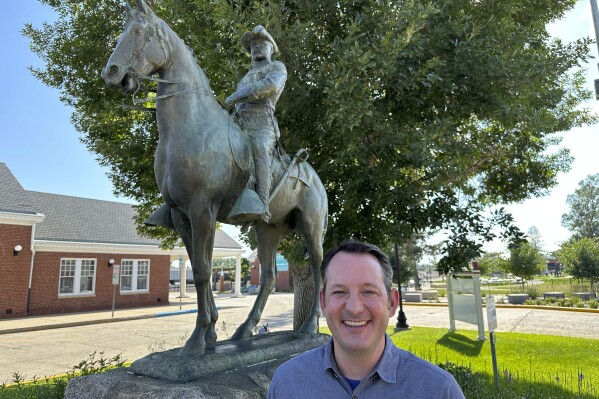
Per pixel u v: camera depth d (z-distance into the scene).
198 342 3.50
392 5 6.58
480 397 5.75
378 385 1.52
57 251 20.61
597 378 7.12
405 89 7.30
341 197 6.86
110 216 26.42
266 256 5.09
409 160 6.88
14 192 19.98
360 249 1.64
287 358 3.97
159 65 3.60
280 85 4.23
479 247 7.50
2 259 18.38
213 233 3.74
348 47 6.30
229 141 3.82
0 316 18.03
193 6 7.85
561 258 31.25
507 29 7.20
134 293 23.75
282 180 4.39
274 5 6.54
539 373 7.58
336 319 1.58
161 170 3.73
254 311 4.80
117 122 8.70
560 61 7.00
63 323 16.56
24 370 9.17
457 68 6.99
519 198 10.10
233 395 3.05
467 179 9.36
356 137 6.56
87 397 3.15
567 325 14.18
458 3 7.60
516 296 22.80
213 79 8.16
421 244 25.39
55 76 8.78
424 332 12.96
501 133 8.98
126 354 10.90
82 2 9.09
